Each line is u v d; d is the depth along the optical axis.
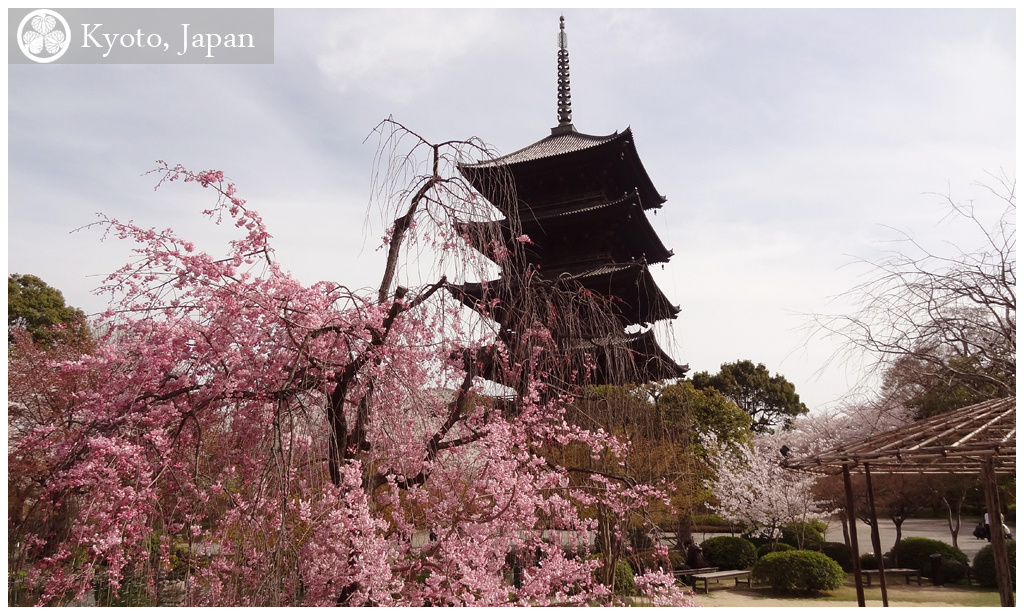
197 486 3.66
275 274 4.20
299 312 4.09
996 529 5.34
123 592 3.75
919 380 8.84
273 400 4.01
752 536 18.06
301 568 3.81
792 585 12.45
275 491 3.54
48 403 5.31
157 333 3.91
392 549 4.06
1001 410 5.89
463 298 4.87
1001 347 8.15
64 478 3.35
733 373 39.03
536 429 5.47
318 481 3.95
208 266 3.99
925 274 8.00
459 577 4.19
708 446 18.81
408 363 4.61
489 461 4.62
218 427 4.07
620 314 10.19
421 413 4.39
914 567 14.34
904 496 16.73
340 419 4.32
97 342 4.11
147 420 3.62
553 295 5.91
